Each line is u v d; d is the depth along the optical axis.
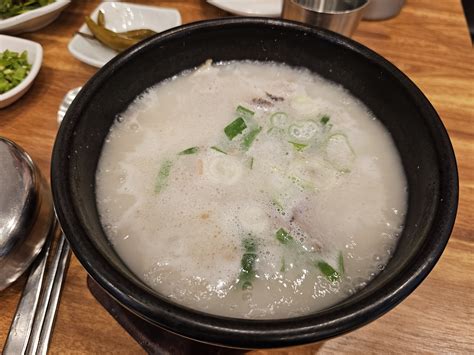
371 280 0.18
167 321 0.13
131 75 0.22
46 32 0.33
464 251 0.22
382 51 0.32
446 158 0.17
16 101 0.28
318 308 0.18
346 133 0.23
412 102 0.20
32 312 0.19
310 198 0.21
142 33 0.30
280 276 0.18
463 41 0.32
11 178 0.21
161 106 0.24
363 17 0.34
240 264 0.18
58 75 0.30
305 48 0.24
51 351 0.19
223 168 0.22
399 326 0.20
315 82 0.25
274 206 0.20
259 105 0.24
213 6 0.35
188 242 0.19
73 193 0.16
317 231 0.20
